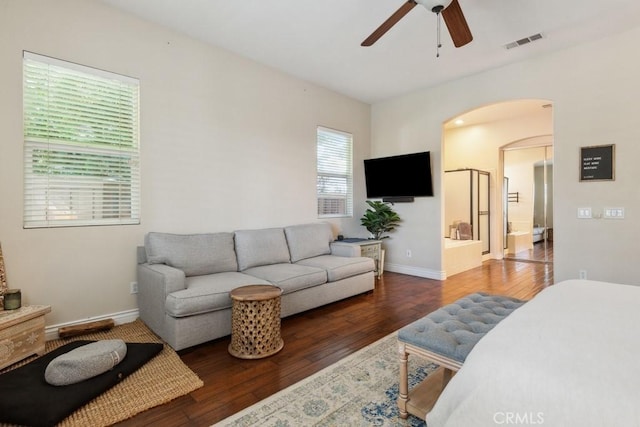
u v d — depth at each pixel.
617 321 1.31
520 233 6.57
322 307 3.51
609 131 3.32
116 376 1.95
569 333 1.20
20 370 1.98
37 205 2.57
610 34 3.27
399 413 1.70
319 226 4.36
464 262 5.49
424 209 4.96
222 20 3.06
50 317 2.60
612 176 3.30
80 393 1.75
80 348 2.04
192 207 3.40
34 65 2.54
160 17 3.02
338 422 1.64
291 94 4.36
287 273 3.18
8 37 2.41
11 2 2.42
